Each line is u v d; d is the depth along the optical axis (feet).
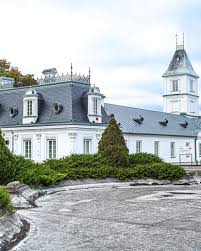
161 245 34.76
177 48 310.86
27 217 49.06
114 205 59.31
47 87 134.41
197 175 105.50
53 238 37.83
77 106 126.93
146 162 106.83
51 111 128.57
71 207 57.52
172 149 193.16
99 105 130.82
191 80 308.60
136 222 45.52
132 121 178.19
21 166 79.51
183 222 45.24
